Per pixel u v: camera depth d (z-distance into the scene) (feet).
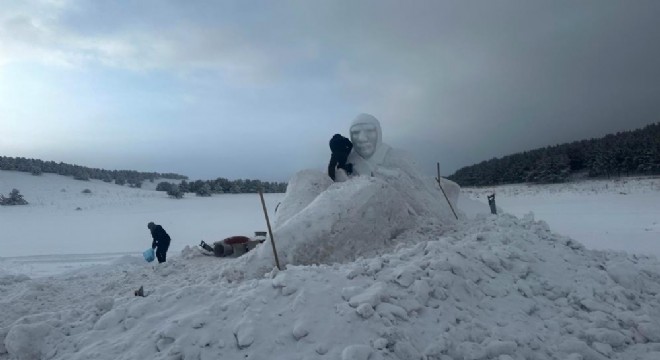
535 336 15.17
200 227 86.69
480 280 17.69
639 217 63.87
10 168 216.74
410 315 14.53
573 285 19.01
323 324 13.57
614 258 23.31
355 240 25.14
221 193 213.66
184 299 15.55
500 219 27.07
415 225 28.71
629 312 17.02
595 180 164.04
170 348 12.80
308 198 29.91
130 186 244.01
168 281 26.48
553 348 14.78
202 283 23.68
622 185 133.90
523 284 18.24
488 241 22.25
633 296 18.78
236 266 23.86
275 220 29.78
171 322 13.93
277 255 23.49
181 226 89.30
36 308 22.25
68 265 46.52
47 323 15.05
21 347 14.23
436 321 14.64
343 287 15.47
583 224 58.95
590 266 21.21
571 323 16.31
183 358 12.60
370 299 14.24
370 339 13.12
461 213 34.50
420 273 16.44
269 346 12.90
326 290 15.11
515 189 158.10
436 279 16.16
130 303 15.85
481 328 14.88
